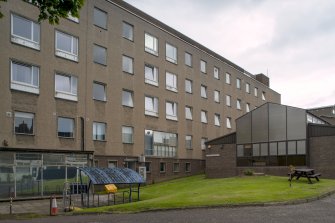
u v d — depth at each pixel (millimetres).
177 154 45406
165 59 44500
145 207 18125
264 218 14070
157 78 42938
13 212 20969
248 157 38562
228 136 40281
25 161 28328
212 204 17859
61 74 32000
